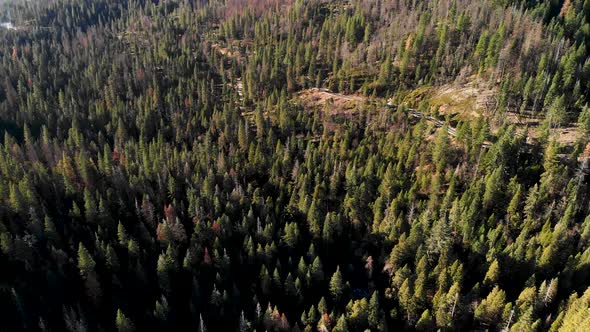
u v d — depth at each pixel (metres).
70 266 90.44
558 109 113.19
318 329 80.50
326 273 97.75
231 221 106.50
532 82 124.88
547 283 80.56
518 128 118.94
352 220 106.88
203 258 95.56
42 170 114.12
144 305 87.88
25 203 99.69
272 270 93.69
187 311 88.12
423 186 108.62
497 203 98.81
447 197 98.44
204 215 105.44
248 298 90.31
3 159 117.25
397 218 100.00
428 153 119.00
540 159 105.31
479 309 76.12
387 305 87.75
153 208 105.31
